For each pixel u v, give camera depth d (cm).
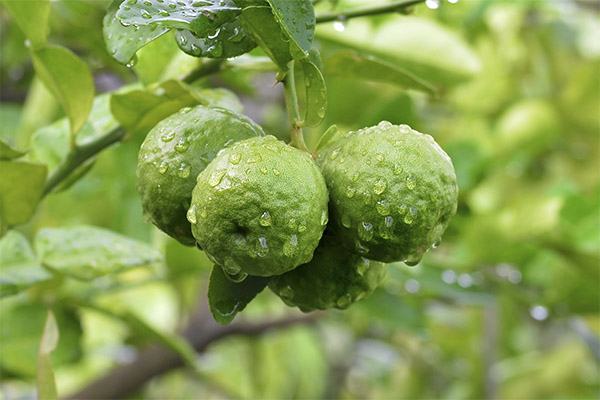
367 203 57
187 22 54
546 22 122
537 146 109
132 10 54
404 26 83
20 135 88
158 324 127
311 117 59
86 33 93
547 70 120
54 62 67
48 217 95
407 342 145
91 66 98
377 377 172
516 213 86
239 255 56
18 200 68
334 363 172
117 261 70
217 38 57
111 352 117
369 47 83
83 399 94
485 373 109
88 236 71
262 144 56
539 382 126
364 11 68
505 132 108
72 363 85
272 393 151
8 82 118
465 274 87
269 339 148
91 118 72
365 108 91
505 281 87
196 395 171
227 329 107
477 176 95
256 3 56
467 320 127
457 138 104
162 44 70
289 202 55
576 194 87
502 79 116
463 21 109
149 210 59
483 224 86
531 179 116
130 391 97
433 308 136
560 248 84
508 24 121
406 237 57
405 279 82
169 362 98
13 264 69
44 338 63
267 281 60
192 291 107
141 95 66
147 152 59
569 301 84
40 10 65
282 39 57
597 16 138
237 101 68
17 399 134
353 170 57
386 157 57
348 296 61
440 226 58
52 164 71
